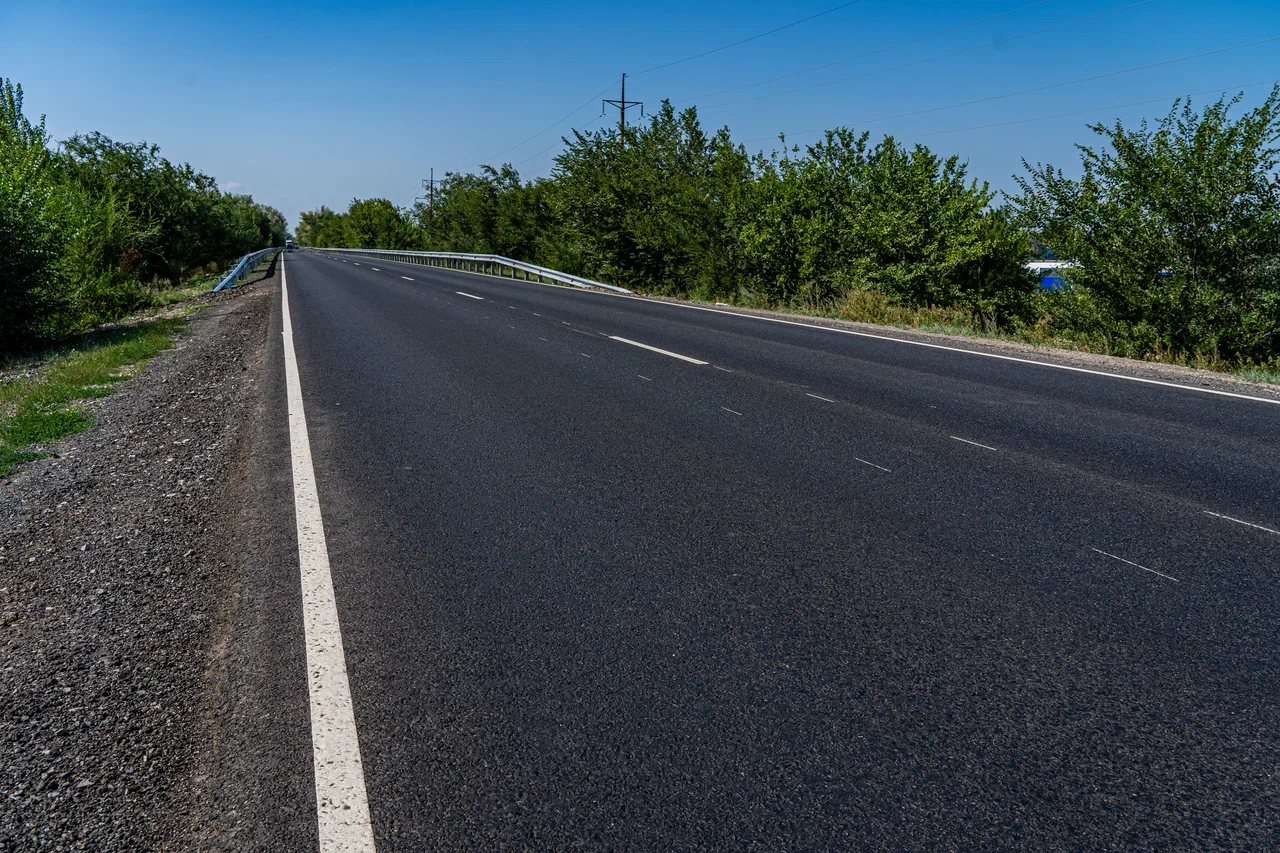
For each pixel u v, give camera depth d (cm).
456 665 291
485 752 242
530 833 209
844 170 2152
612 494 481
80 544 425
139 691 280
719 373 915
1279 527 410
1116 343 1179
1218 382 861
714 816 214
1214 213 1070
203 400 814
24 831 213
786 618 323
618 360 1015
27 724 263
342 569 377
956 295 1708
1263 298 1073
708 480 506
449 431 645
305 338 1276
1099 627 311
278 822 214
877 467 531
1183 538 398
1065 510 442
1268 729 246
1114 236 1163
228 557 396
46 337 1427
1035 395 780
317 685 280
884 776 229
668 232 2856
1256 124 1043
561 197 3484
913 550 389
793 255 2175
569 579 362
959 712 258
